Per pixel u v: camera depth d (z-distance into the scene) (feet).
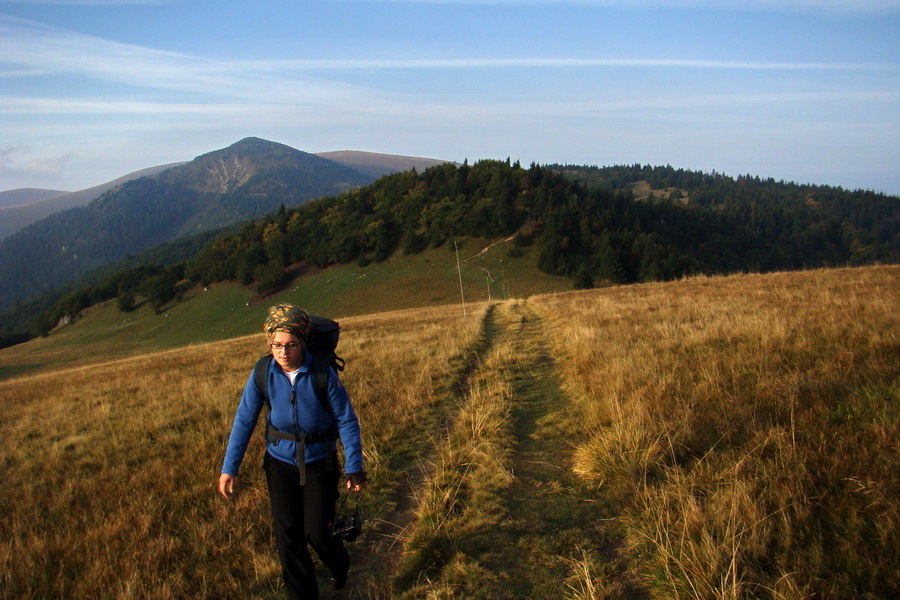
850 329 24.64
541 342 39.93
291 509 9.82
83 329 363.35
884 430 12.32
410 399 24.94
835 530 9.70
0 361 298.97
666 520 11.10
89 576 12.06
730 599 8.48
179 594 11.21
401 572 11.39
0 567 12.76
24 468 23.20
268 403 10.08
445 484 15.29
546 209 328.29
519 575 10.77
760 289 52.01
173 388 40.88
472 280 296.51
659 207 432.66
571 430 18.66
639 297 60.59
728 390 18.04
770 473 11.75
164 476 18.80
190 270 390.63
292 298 322.96
